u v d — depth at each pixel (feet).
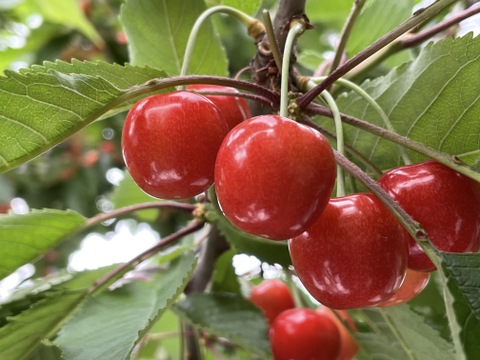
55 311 0.63
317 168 0.42
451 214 0.46
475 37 0.53
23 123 0.47
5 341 0.61
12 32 1.64
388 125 0.52
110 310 0.62
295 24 0.54
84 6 1.63
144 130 0.47
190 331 0.81
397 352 0.71
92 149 1.82
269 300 0.78
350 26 0.63
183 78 0.48
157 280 0.67
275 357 0.70
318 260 0.45
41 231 0.66
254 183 0.42
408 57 0.85
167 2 0.70
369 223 0.45
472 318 0.38
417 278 0.53
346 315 0.78
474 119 0.55
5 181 1.73
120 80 0.51
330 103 0.50
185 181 0.48
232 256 0.77
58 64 0.50
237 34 1.40
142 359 1.18
